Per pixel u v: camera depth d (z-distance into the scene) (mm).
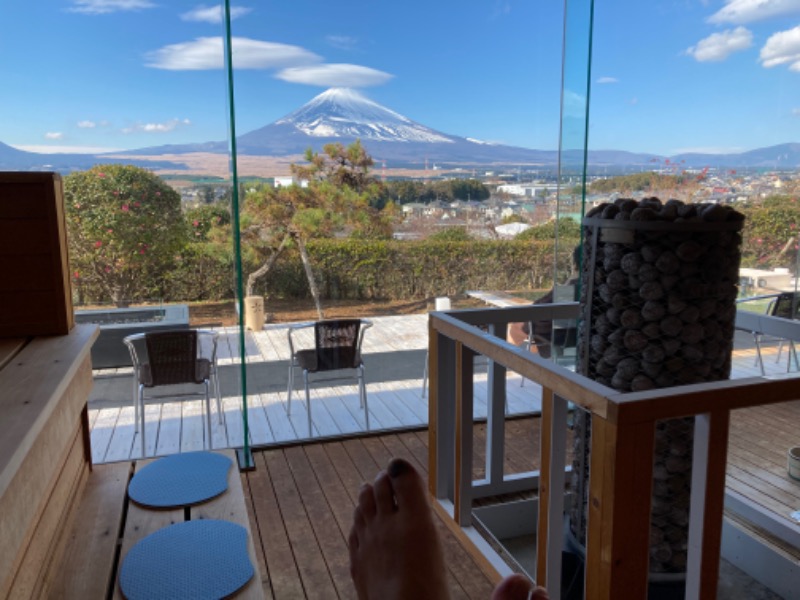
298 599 1926
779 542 2102
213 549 1542
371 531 1515
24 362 1751
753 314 2443
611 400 1241
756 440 2818
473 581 1985
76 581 1466
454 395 2359
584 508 2076
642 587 1310
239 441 3049
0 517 1118
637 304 1846
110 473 2055
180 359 2926
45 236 2014
